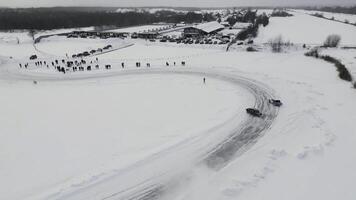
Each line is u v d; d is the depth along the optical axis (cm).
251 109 3697
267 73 5788
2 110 4325
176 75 5900
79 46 10269
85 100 4659
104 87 5338
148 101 4462
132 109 4153
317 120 3462
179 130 3353
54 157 2880
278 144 2947
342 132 3175
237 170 2530
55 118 3941
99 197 2258
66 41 11462
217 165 2616
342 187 2317
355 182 2369
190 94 4697
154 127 3488
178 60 7256
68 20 19012
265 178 2430
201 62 6944
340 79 5238
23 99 4834
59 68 6719
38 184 2436
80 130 3503
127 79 5781
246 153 2791
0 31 15912
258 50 8400
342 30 12875
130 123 3650
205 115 3781
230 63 6769
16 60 8088
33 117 4006
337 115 3622
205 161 2683
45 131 3522
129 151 2914
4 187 2408
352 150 2817
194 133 3222
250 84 5069
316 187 2322
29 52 9431
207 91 4806
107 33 12950
